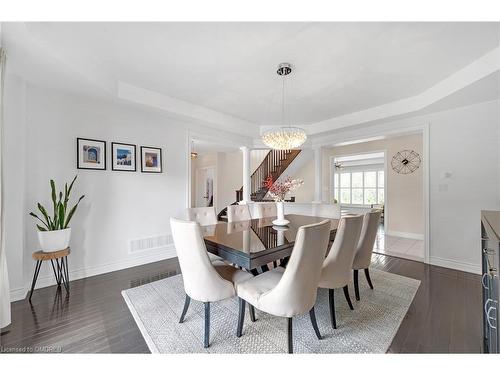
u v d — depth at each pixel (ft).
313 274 4.93
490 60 7.16
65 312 6.64
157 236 11.71
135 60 7.78
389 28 5.99
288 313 4.74
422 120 11.48
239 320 5.52
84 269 9.39
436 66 8.03
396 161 17.92
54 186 7.95
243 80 9.24
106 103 9.98
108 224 10.09
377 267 10.62
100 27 6.03
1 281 5.73
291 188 8.91
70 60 6.88
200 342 5.32
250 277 6.04
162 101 10.75
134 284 8.66
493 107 9.48
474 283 8.73
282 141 10.18
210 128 14.10
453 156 10.50
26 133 8.02
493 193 9.55
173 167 12.40
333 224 8.68
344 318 6.34
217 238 6.54
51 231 7.55
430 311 6.69
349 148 20.59
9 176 7.21
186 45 6.88
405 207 17.43
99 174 9.85
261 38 6.50
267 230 7.67
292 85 9.66
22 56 6.38
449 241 10.61
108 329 5.85
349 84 9.55
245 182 16.81
